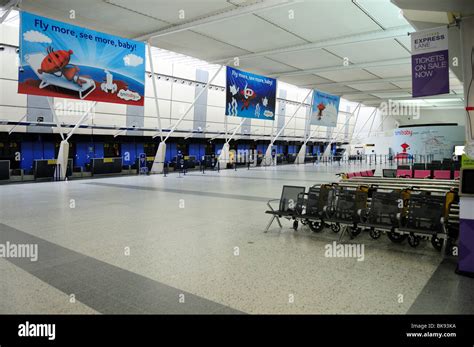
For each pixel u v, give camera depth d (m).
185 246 6.39
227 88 20.58
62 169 18.67
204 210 10.05
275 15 14.19
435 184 10.66
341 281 4.69
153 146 26.22
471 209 4.85
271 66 23.34
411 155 31.03
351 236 7.00
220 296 4.20
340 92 33.91
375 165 34.53
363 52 19.58
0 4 12.70
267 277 4.84
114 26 15.98
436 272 5.05
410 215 6.30
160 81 24.55
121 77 15.69
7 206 10.56
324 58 21.02
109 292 4.32
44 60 13.26
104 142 23.19
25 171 19.42
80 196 12.80
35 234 7.22
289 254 5.93
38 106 19.00
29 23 12.77
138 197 12.63
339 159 43.84
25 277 4.82
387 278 4.80
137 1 13.04
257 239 6.93
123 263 5.43
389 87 30.86
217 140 31.17
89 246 6.35
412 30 15.53
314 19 14.66
